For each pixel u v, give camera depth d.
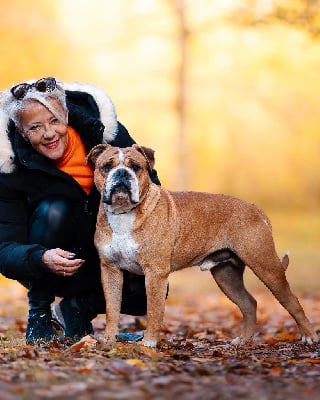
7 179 6.76
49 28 25.91
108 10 26.38
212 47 25.69
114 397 4.54
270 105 27.41
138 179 6.38
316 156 33.84
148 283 6.52
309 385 4.95
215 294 16.05
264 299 14.76
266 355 6.40
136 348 6.12
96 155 6.70
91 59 26.70
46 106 6.43
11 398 4.48
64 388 4.77
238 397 4.61
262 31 20.25
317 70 25.69
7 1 25.78
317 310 12.20
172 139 29.02
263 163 34.44
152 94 27.25
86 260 7.11
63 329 7.34
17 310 11.80
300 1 13.08
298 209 38.94
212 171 34.19
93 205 6.91
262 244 7.06
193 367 5.54
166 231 6.52
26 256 6.53
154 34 25.98
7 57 25.61
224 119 28.56
